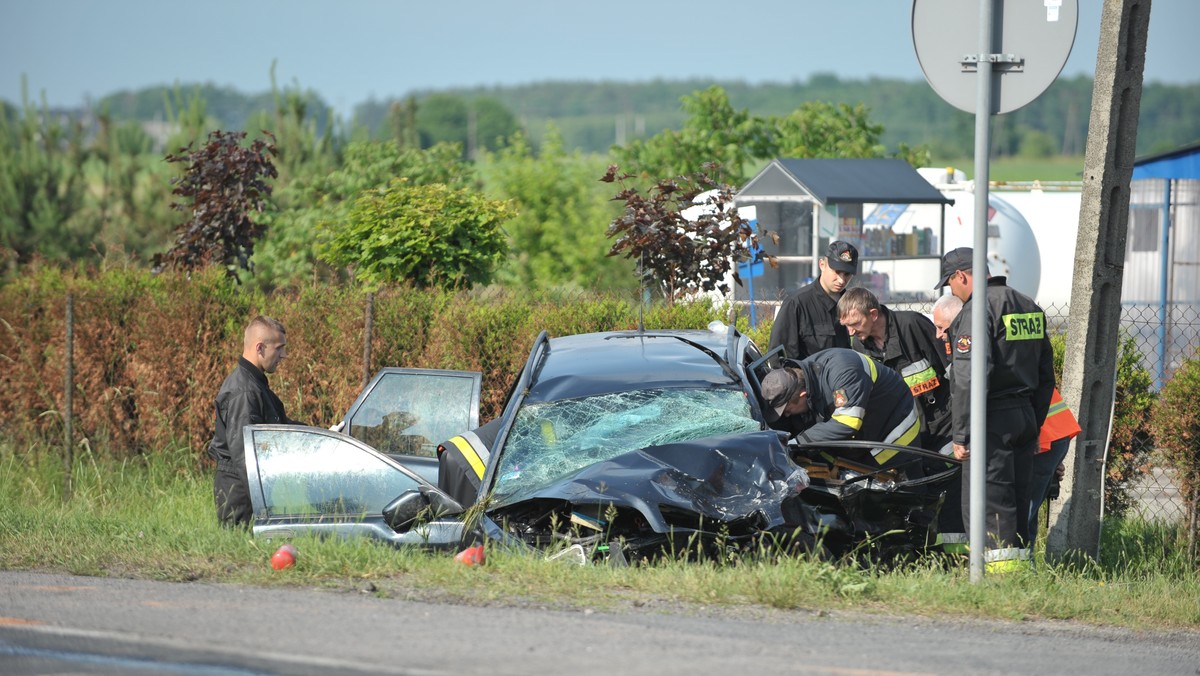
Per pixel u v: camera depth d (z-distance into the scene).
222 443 30.23
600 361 30.84
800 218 63.84
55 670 17.34
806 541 25.78
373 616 20.50
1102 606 24.80
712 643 19.02
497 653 18.08
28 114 89.19
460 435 29.97
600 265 116.06
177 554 26.00
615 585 23.22
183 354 42.44
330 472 27.92
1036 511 29.55
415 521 26.92
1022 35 23.95
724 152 104.94
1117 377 34.22
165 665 17.52
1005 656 19.31
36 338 44.84
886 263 68.62
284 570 23.97
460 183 91.62
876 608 22.66
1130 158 29.69
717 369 29.92
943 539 28.25
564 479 26.30
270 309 42.38
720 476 25.91
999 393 26.47
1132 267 75.31
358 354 40.62
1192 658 20.61
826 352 28.83
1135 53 29.34
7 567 25.78
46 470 42.03
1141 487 35.56
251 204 51.56
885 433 28.53
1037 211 79.44
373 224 52.78
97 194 88.06
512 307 40.81
